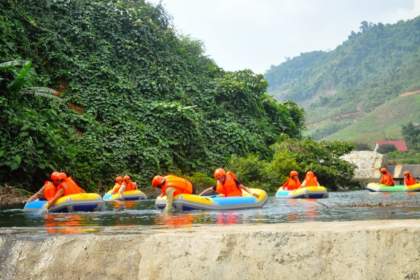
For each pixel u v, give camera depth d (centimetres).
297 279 235
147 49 2741
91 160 1911
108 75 2388
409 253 221
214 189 1134
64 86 2269
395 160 6072
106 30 2627
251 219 757
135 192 1561
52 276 286
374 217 739
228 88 3034
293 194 1548
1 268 307
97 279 273
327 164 2673
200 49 3341
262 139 2958
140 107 2373
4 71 1638
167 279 255
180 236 263
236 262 246
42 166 1564
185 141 2378
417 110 12406
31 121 1623
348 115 14450
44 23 2403
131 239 274
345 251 231
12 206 1250
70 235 305
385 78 16362
